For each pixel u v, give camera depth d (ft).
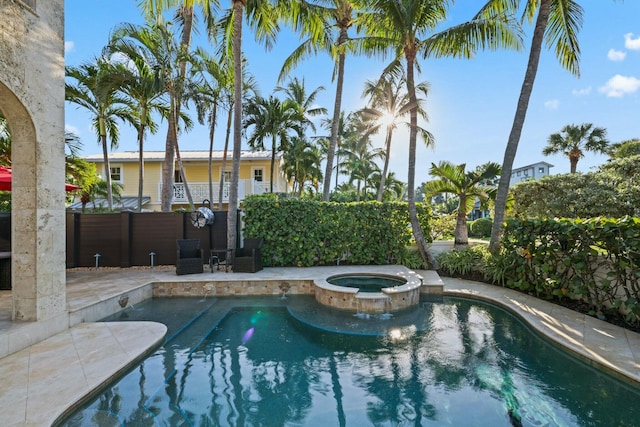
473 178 46.29
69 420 9.34
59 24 14.78
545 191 40.57
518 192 43.96
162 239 31.24
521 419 9.75
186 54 33.96
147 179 63.87
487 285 25.63
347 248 31.63
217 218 32.22
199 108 36.81
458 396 11.08
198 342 15.60
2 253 20.86
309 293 24.66
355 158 85.51
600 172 37.93
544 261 20.89
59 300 15.05
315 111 65.16
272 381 12.12
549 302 20.63
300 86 65.62
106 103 37.45
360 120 52.54
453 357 14.02
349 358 14.03
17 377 10.80
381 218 31.81
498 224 28.07
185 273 26.25
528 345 15.11
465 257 29.27
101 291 20.61
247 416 10.00
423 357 14.07
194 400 10.78
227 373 12.67
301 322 18.54
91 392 10.27
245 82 45.47
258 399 10.93
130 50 31.89
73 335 14.69
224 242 32.24
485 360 13.67
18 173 13.56
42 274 14.01
